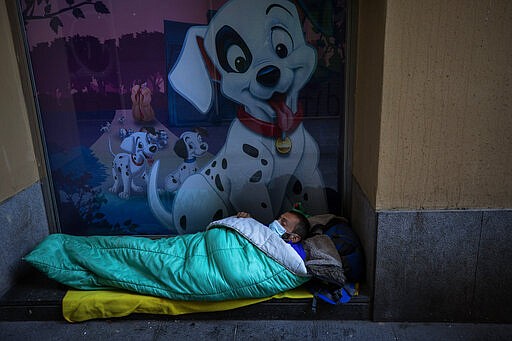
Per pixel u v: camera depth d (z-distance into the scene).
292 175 3.09
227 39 2.84
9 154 2.73
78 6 2.78
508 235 2.35
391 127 2.23
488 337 2.41
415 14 2.08
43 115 2.97
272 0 2.77
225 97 2.95
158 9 2.79
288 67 2.88
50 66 2.88
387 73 2.16
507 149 2.23
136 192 3.15
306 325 2.54
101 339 2.48
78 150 3.06
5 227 2.69
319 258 2.51
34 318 2.65
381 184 2.32
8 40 2.76
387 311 2.53
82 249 2.74
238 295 2.49
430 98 2.19
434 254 2.40
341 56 2.84
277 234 2.60
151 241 2.74
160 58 2.88
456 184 2.30
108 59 2.88
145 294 2.58
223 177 3.12
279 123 2.99
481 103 2.18
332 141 3.01
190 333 2.50
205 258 2.58
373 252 2.44
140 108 2.98
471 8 2.06
